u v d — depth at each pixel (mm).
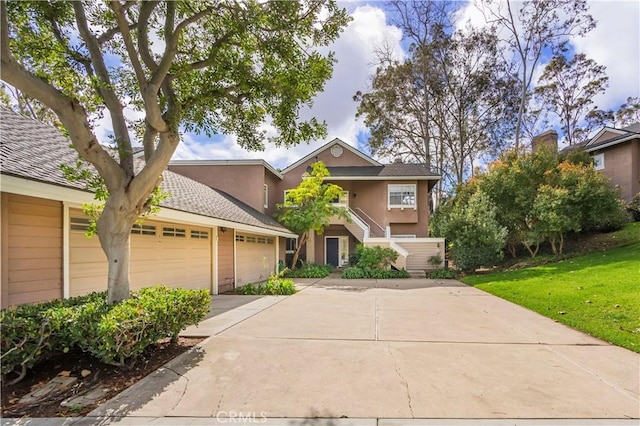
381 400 2941
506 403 2869
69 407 2822
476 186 16734
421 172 18969
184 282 8922
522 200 14297
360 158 20891
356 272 14414
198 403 2902
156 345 4371
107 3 4004
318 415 2699
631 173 16516
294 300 8438
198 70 5109
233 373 3549
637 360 3875
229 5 4316
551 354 4105
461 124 24484
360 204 19812
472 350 4285
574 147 19703
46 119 13148
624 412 2709
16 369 3223
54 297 5082
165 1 4242
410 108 24312
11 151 4828
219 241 10773
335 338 4859
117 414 2719
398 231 18812
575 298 6980
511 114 23828
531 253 14648
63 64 3814
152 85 4102
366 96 24031
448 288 10609
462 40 22953
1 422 2592
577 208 12953
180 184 11438
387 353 4184
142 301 3908
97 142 3844
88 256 5777
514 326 5516
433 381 3330
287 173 20641
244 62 4922
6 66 3062
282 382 3324
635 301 6102
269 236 16156
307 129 5609
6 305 4355
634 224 14766
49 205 5070
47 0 3707
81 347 3436
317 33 4906
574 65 25422
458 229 14125
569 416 2650
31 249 4762
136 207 4281
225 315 6523
